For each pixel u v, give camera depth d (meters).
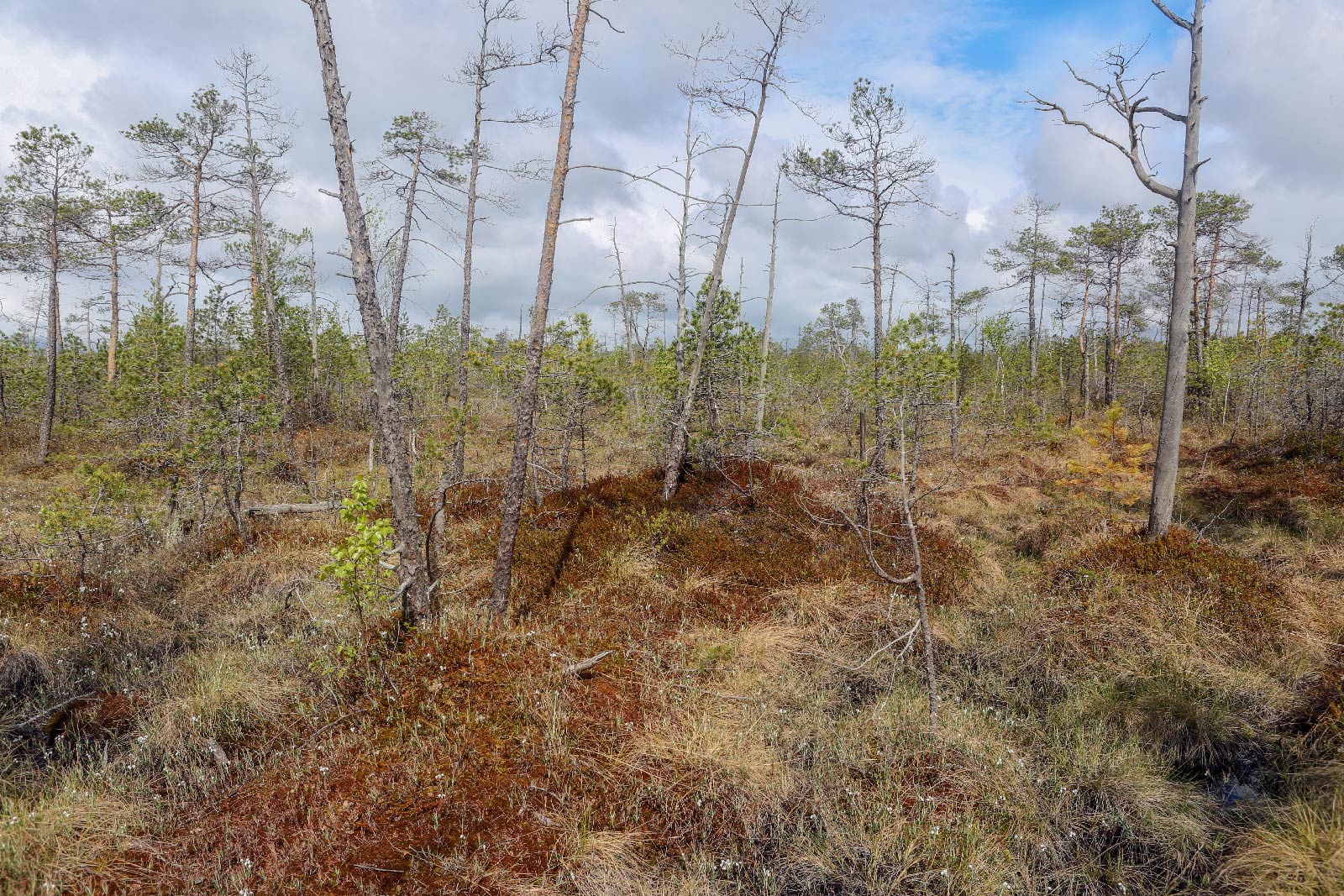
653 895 3.84
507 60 12.55
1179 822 4.46
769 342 21.28
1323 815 4.10
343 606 7.07
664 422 12.40
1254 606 6.86
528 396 6.32
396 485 5.88
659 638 6.87
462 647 5.88
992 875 4.04
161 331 17.44
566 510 10.29
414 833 4.11
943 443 17.86
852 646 7.05
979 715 5.77
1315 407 16.03
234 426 9.96
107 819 4.07
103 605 7.34
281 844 4.00
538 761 4.79
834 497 11.41
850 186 13.65
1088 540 9.69
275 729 5.23
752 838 4.35
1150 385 24.25
